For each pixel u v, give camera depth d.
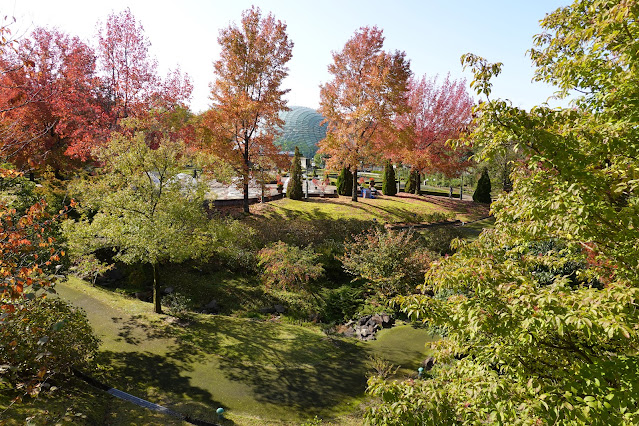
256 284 16.98
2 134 6.58
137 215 12.77
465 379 4.56
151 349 11.13
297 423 8.26
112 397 8.47
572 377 4.09
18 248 4.89
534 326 3.97
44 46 21.25
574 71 5.43
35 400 7.03
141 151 12.95
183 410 8.26
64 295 14.02
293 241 19.56
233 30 21.58
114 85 21.59
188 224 13.41
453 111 32.97
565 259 5.66
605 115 5.05
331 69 27.66
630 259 4.20
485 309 4.28
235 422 8.00
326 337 12.87
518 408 3.82
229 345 11.82
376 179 53.72
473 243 5.73
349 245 18.66
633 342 3.94
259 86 23.39
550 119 4.40
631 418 3.33
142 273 16.72
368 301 15.71
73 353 8.64
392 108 26.31
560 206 4.05
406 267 15.73
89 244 12.98
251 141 23.98
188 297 15.70
